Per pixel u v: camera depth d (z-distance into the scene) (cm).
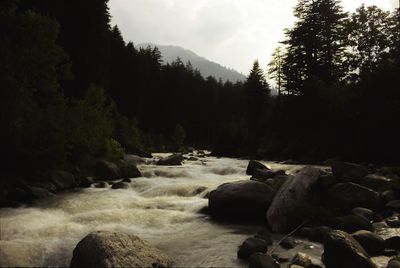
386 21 3519
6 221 904
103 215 1011
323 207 1015
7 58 1500
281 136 3788
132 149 3878
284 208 963
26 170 1541
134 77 7012
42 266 659
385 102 2283
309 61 3812
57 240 791
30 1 2780
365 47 3541
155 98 8525
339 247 626
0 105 1469
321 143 2834
